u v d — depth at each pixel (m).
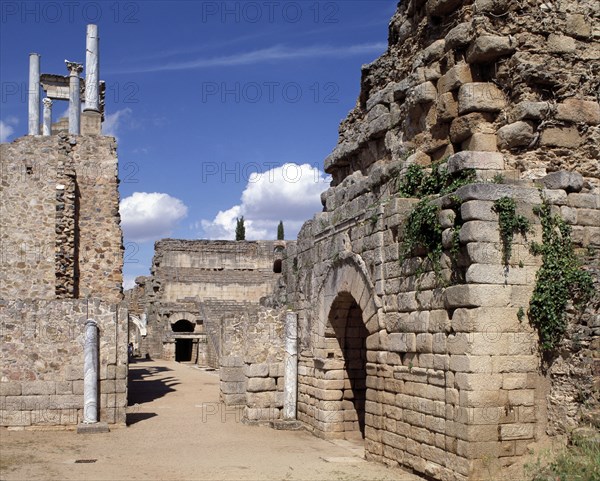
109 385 21.83
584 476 11.01
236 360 28.02
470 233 13.17
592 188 14.69
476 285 13.05
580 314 13.02
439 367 13.97
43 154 27.67
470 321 13.01
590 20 15.43
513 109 14.80
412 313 15.22
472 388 12.84
